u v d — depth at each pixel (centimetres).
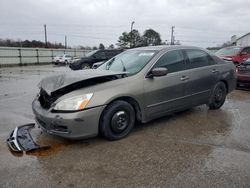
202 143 354
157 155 317
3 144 357
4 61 2589
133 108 387
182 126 427
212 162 296
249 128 417
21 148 335
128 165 293
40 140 368
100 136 375
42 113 346
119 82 365
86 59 1559
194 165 290
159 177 266
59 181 261
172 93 425
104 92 344
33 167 290
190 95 459
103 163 298
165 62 422
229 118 474
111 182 258
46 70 1884
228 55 1112
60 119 323
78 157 314
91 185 253
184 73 443
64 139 371
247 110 537
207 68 491
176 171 278
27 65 2766
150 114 401
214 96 519
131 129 392
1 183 257
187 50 468
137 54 449
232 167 284
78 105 324
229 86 552
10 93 784
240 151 327
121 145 349
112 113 354
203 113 507
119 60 461
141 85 381
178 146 345
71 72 406
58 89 331
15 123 457
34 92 801
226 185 249
